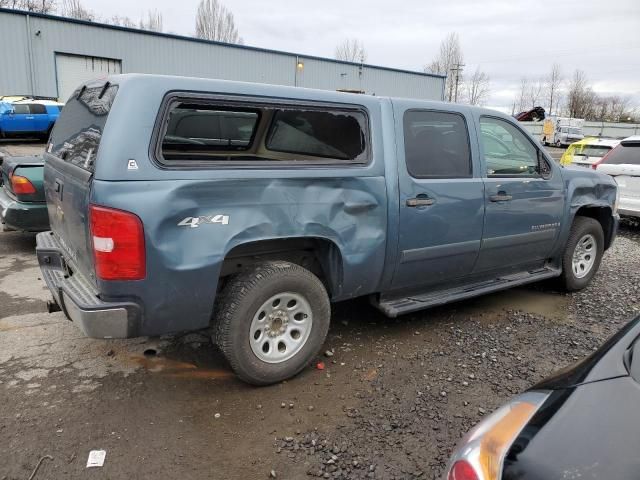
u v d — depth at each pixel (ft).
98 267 9.18
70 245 11.28
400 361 12.67
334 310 15.87
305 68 105.91
